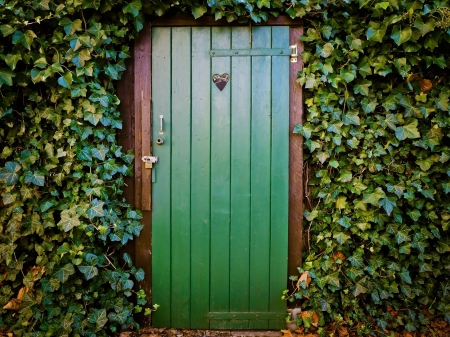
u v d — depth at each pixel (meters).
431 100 2.21
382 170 2.29
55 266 2.08
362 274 2.27
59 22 2.04
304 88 2.33
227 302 2.38
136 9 2.12
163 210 2.35
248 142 2.33
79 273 2.16
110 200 2.26
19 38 1.98
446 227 2.25
